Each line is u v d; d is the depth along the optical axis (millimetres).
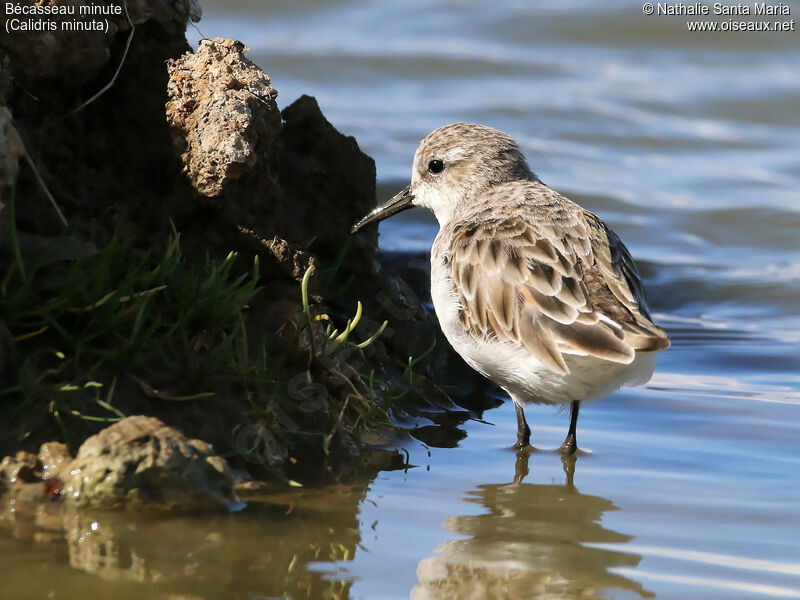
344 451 10273
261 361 10039
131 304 9680
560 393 10758
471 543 8664
